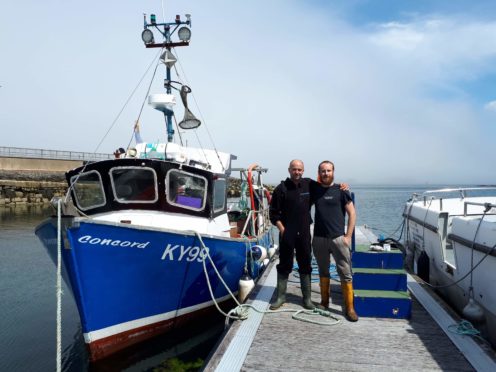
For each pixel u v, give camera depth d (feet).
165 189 19.44
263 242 30.09
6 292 31.27
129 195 19.42
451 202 31.68
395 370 12.14
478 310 15.99
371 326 15.47
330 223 16.10
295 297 19.19
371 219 88.74
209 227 21.11
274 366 12.41
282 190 16.80
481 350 13.20
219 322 23.35
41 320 24.97
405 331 14.96
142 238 16.78
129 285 17.38
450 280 21.06
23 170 119.75
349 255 16.07
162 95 23.38
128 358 18.49
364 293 16.84
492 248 15.71
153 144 21.95
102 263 16.16
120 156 22.41
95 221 15.33
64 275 18.49
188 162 21.99
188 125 25.71
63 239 15.21
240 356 13.04
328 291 17.29
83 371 18.07
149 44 25.50
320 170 16.28
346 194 16.05
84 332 16.81
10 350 20.49
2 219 80.28
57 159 129.49
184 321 20.81
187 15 25.46
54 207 15.48
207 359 13.43
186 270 19.24
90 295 16.31
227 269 22.04
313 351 13.41
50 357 19.61
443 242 21.83
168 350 20.13
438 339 14.25
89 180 19.63
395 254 18.15
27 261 42.57
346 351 13.38
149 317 18.80
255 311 17.15
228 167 27.71
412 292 19.47
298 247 16.90
